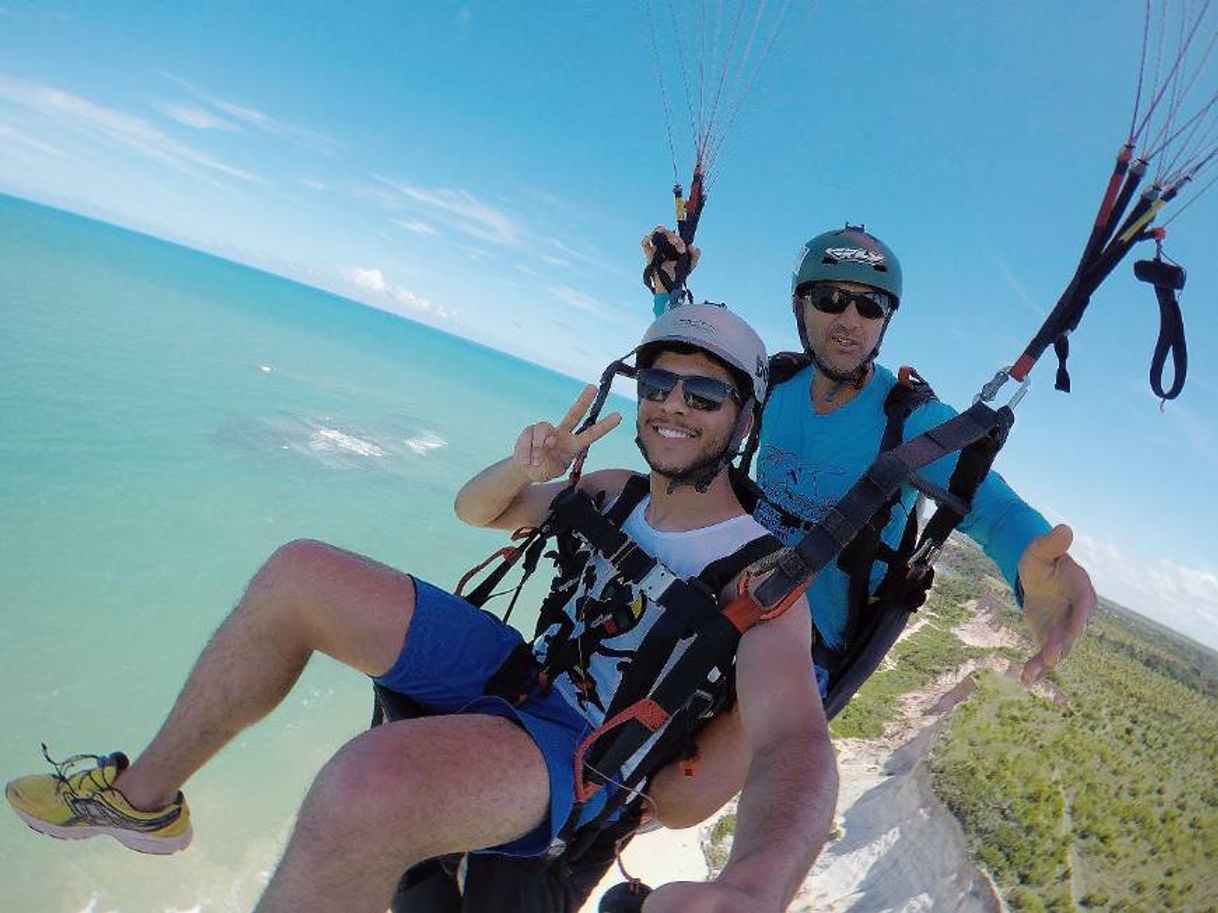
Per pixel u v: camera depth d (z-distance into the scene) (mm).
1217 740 35219
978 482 2756
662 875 16594
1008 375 2662
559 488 2787
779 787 1682
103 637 20812
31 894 13070
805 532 3338
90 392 42062
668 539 2426
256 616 2203
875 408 3287
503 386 162125
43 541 24484
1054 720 27609
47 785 2268
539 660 2428
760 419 2799
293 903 1600
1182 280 2480
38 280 78250
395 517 37531
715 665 2105
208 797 16391
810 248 3305
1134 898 16141
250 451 40812
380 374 100875
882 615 3027
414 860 1710
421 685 2289
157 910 13633
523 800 1880
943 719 24656
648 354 2541
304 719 19531
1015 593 2590
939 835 17734
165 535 27719
